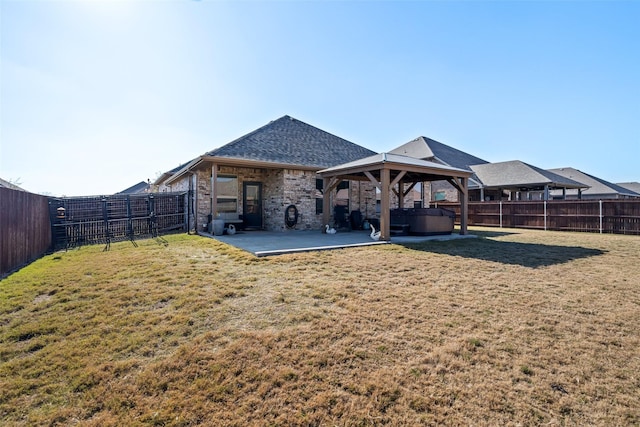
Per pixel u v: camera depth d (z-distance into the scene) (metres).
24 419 2.25
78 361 2.93
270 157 12.77
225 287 4.83
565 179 23.28
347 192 15.09
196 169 12.69
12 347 3.23
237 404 2.35
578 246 9.23
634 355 3.00
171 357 2.95
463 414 2.24
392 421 2.19
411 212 11.37
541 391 2.47
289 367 2.77
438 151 25.05
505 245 9.23
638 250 8.52
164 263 6.50
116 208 12.71
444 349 3.06
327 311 3.94
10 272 6.43
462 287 4.95
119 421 2.21
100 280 5.37
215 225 11.03
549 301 4.36
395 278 5.42
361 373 2.69
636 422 2.17
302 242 9.10
